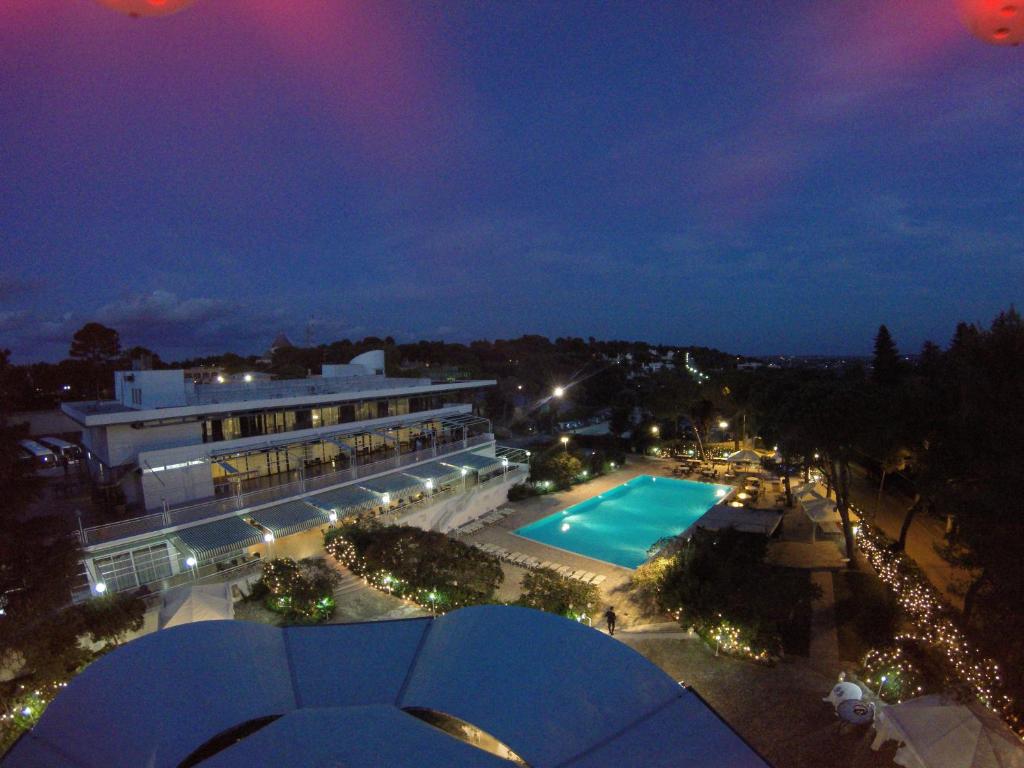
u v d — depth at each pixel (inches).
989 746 397.7
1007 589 518.6
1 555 541.3
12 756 217.2
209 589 682.8
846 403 919.0
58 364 2456.9
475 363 3784.5
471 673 267.6
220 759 209.0
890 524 1200.8
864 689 562.3
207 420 1047.6
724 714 563.5
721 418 1991.9
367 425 1291.8
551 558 1068.5
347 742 218.8
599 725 239.6
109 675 252.1
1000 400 583.5
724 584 741.3
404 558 869.8
